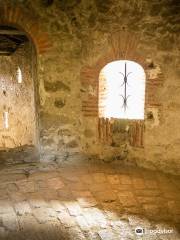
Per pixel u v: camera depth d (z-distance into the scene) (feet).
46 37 15.96
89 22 15.80
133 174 15.58
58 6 15.61
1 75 33.94
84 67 16.38
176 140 15.42
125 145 16.67
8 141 35.99
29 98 30.30
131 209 12.07
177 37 14.65
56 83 16.52
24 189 13.53
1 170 15.74
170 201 12.79
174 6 14.40
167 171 15.81
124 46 15.70
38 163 16.81
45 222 10.92
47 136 16.92
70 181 14.55
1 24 16.01
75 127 17.01
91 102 16.70
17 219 11.06
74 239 9.92
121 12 15.35
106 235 10.21
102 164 16.88
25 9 15.60
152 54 15.33
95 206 12.22
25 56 28.89
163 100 15.49
